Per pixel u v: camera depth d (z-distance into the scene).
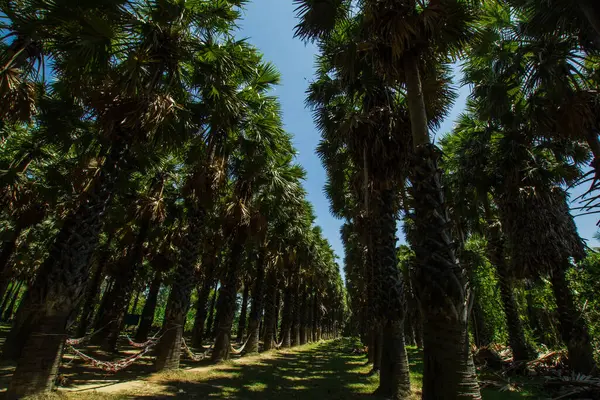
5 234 13.76
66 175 9.52
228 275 12.27
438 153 4.16
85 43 5.32
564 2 4.52
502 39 6.68
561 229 8.50
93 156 8.06
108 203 6.05
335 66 6.66
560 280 8.58
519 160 8.88
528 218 8.59
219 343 11.47
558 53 5.86
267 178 11.16
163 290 38.91
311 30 5.79
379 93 7.56
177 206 14.26
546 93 6.53
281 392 6.88
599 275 8.84
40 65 5.89
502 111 8.01
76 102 7.52
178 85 7.23
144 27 6.04
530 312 15.12
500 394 6.84
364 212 9.76
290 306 22.44
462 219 10.98
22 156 9.43
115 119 6.13
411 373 10.49
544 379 7.80
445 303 3.37
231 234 11.93
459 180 10.73
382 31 4.67
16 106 5.72
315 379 8.91
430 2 4.57
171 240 14.59
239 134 9.95
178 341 8.63
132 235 13.37
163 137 7.45
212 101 8.30
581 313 8.30
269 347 18.17
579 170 8.67
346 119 7.38
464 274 3.55
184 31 6.55
